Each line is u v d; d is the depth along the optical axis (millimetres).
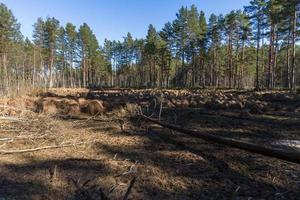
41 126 10391
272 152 6477
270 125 11070
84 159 7395
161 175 6508
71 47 65562
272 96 19219
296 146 8125
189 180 6258
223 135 9773
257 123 11484
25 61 50250
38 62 53969
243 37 40906
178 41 50406
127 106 14305
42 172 6613
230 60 45250
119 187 5898
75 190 5773
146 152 8117
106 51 79500
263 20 35781
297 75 57531
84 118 13148
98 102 14508
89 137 9688
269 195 5523
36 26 56344
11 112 12336
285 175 6383
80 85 68750
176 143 8969
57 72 68188
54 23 56875
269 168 6785
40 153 7945
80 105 14922
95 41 68812
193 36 49938
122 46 77750
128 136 9898
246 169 6797
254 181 6156
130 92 30359
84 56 66500
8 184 6027
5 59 44031
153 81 63344
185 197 5527
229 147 8391
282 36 38625
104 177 6359
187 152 8062
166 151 8188
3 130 9625
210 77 59312
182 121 12250
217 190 5785
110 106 15102
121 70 78000
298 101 16844
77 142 9039
